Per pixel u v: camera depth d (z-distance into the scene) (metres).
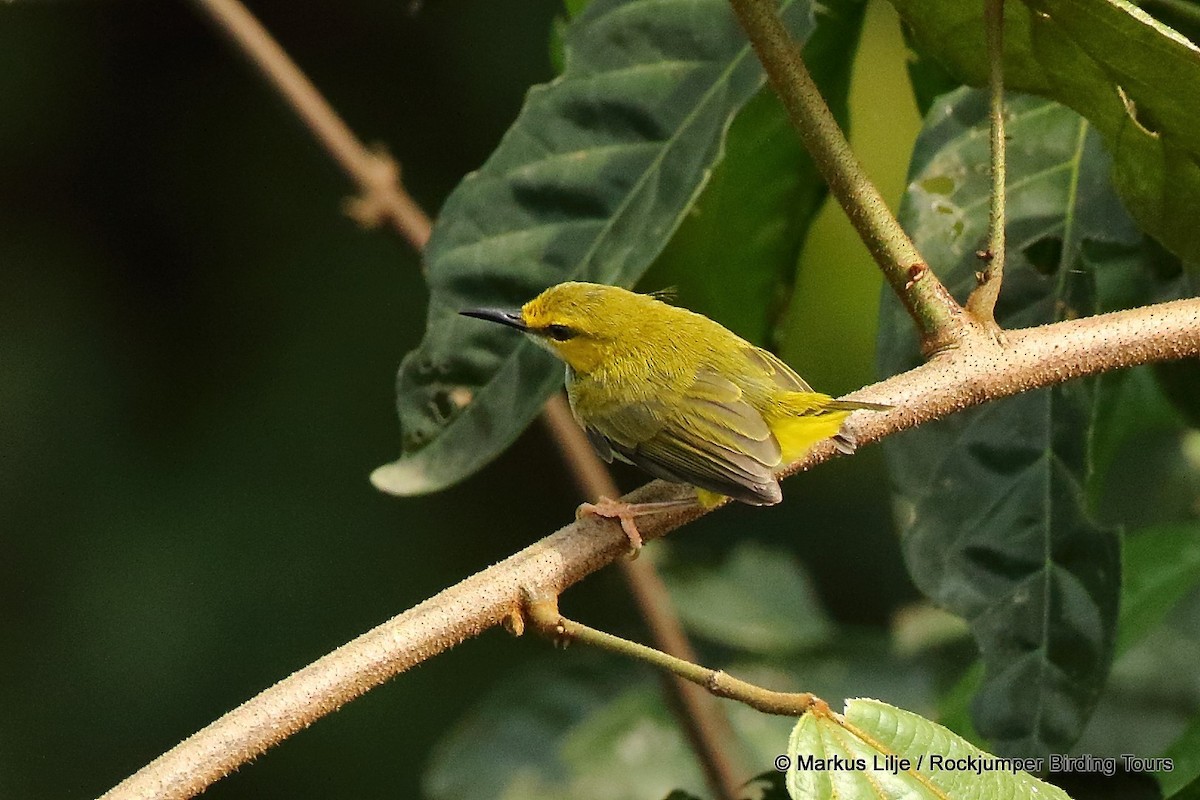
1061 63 6.23
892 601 16.92
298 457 18.64
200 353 19.00
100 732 17.55
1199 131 6.08
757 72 7.51
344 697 5.18
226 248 19.38
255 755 5.06
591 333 8.31
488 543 18.66
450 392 7.50
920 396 5.95
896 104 13.19
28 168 19.41
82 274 19.19
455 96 19.23
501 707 10.48
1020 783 5.41
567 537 5.70
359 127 19.06
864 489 17.25
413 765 18.03
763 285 9.55
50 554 18.02
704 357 8.20
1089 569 7.35
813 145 6.09
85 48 19.72
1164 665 9.95
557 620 5.40
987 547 7.49
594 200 7.52
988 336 6.00
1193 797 6.63
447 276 7.54
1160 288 8.08
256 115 19.69
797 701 5.36
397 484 7.37
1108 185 7.82
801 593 10.96
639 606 9.05
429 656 5.31
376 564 18.42
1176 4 7.72
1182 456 10.62
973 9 6.24
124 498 18.34
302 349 19.03
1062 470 7.49
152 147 19.72
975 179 7.84
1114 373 8.92
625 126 7.58
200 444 18.69
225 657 17.88
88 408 18.61
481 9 19.36
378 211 9.12
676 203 7.39
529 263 7.52
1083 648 7.27
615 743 10.04
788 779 5.23
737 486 7.63
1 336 18.81
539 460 18.78
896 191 13.23
